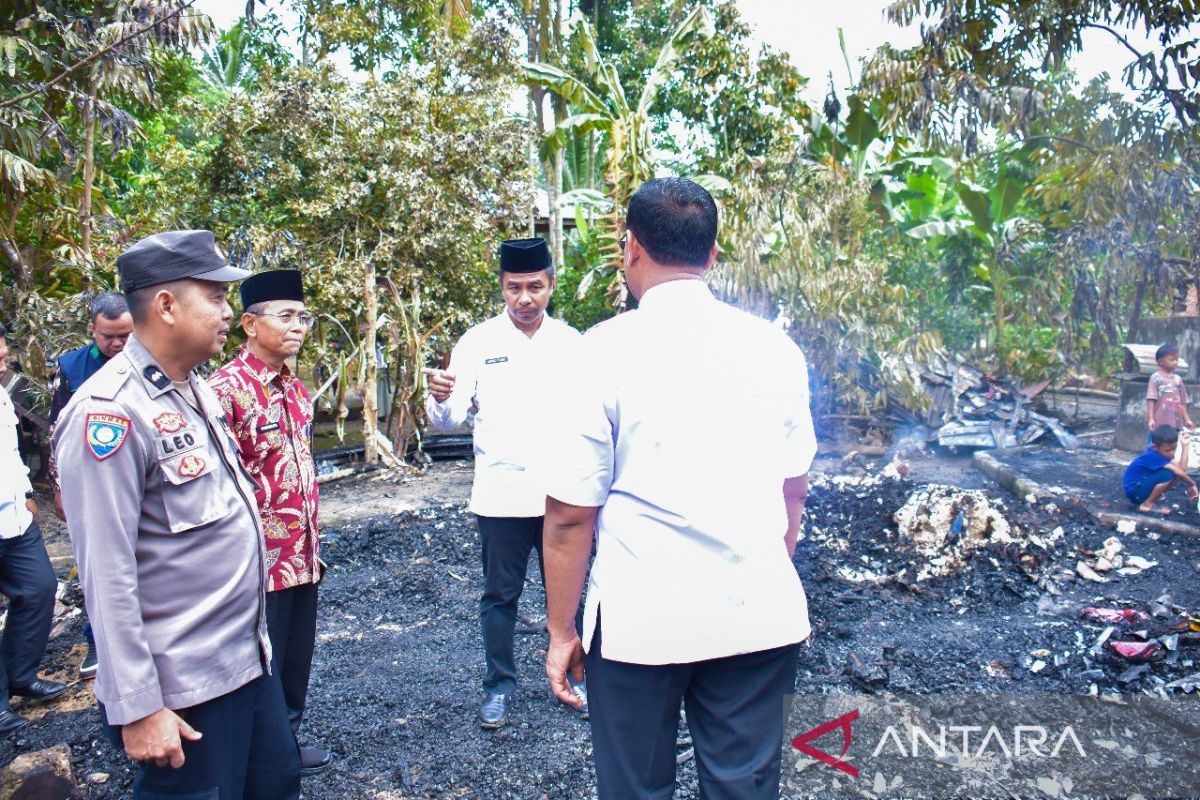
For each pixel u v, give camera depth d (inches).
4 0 327.6
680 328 71.2
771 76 520.7
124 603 70.9
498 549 131.0
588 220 621.9
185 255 77.1
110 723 72.0
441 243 371.9
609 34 735.1
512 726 133.6
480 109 400.2
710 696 72.7
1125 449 356.8
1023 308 470.3
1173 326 374.3
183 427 77.2
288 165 368.2
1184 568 200.2
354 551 234.1
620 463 70.9
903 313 401.4
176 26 291.7
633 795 72.5
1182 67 345.1
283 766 89.5
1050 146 431.2
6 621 145.8
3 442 139.6
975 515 207.6
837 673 146.9
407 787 116.8
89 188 349.4
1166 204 374.0
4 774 106.7
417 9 445.7
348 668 158.4
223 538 79.6
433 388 131.8
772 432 73.3
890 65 401.1
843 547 214.1
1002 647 156.3
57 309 322.7
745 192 394.9
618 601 70.7
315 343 365.1
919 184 507.5
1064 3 362.9
